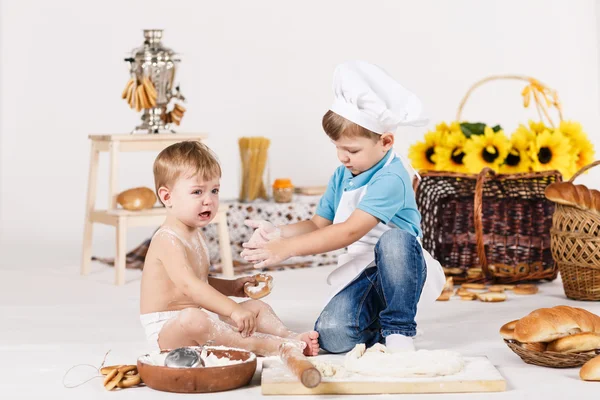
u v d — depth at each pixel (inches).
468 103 232.2
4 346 95.7
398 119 90.0
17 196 215.6
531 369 82.4
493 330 100.8
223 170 226.4
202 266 93.8
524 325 83.3
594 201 119.0
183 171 90.7
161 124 154.6
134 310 118.0
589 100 232.1
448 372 76.6
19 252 181.2
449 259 135.0
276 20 226.8
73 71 219.0
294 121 228.1
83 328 105.6
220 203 156.8
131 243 193.9
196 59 225.0
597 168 229.6
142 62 150.7
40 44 217.5
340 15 228.2
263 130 227.3
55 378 81.8
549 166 137.9
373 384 74.5
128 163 219.6
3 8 215.6
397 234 87.7
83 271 153.4
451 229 134.6
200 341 86.5
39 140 217.8
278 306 119.3
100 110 220.5
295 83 227.9
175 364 75.8
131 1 220.8
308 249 87.7
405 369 76.5
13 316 113.7
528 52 231.6
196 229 94.6
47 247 189.5
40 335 101.4
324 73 228.4
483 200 134.1
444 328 102.3
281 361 82.0
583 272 119.0
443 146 139.8
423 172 136.0
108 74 220.5
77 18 218.7
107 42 220.2
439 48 230.7
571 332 82.4
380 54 230.4
